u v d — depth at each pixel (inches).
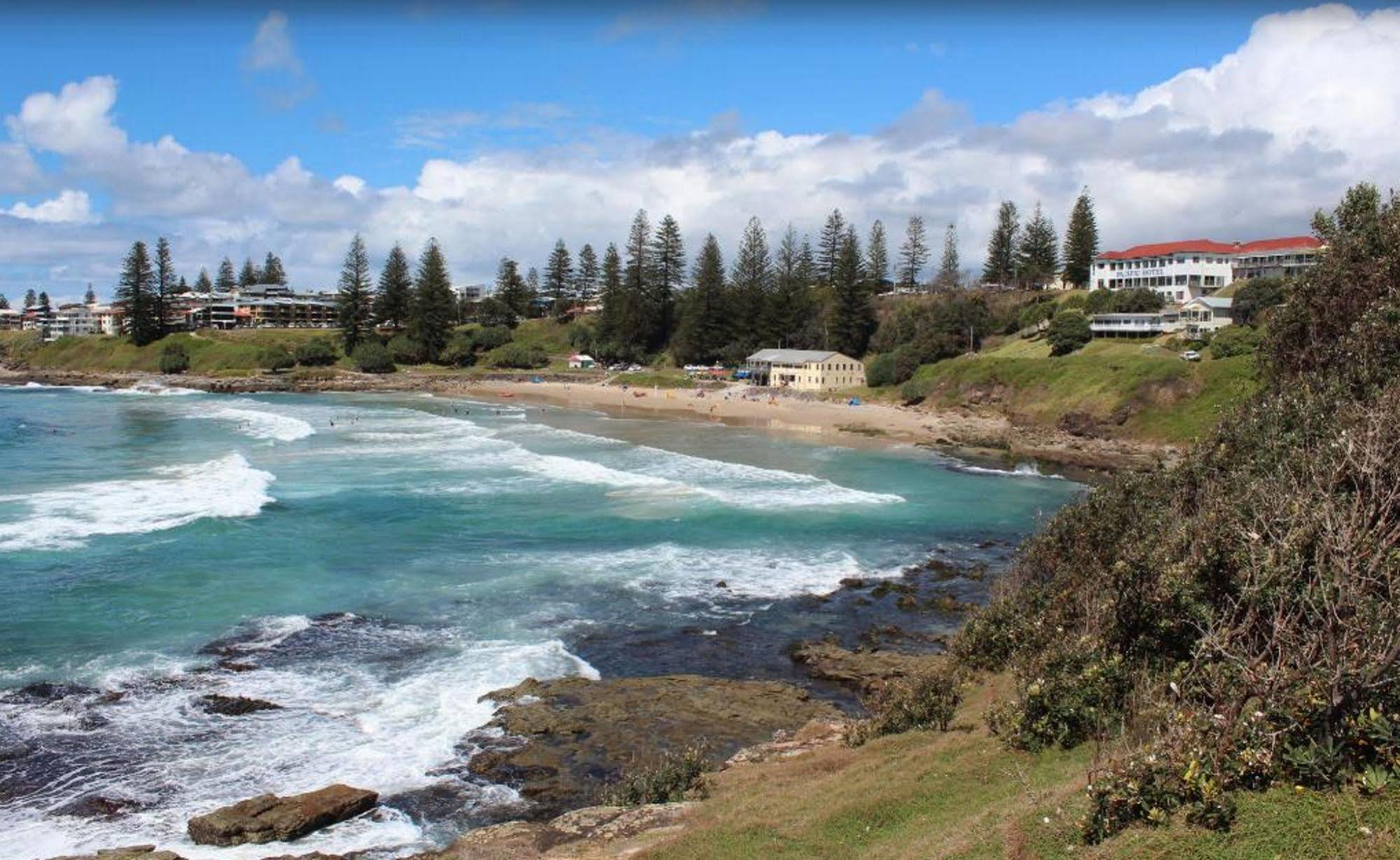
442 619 973.2
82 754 674.8
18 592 995.3
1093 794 377.1
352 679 818.8
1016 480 1948.8
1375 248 844.6
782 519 1470.2
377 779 656.4
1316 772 345.4
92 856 541.3
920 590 1139.9
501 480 1723.7
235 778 652.1
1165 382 2596.0
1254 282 3353.8
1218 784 349.1
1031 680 553.3
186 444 2167.8
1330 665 352.5
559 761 687.7
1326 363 795.4
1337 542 382.3
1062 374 2994.6
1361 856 309.9
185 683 794.2
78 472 1716.3
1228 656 392.8
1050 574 845.8
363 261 5162.4
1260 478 530.0
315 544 1228.5
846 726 723.4
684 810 558.9
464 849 536.1
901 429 2837.1
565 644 924.0
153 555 1143.6
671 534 1353.3
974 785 493.4
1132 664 519.8
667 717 764.0
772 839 474.0
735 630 984.3
